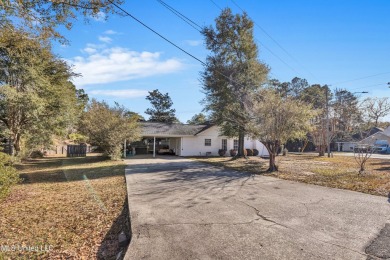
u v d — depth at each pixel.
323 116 25.34
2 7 5.81
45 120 16.27
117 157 19.73
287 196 6.73
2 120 15.34
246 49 20.09
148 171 12.63
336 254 3.29
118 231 4.53
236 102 18.98
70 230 4.60
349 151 41.38
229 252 3.36
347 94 28.83
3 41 7.41
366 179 9.52
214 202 6.07
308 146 39.41
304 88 45.84
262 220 4.68
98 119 19.06
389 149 32.06
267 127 11.85
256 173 11.69
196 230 4.16
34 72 14.12
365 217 4.86
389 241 3.70
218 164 16.16
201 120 47.12
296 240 3.75
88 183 9.52
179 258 3.20
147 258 3.19
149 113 48.28
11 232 4.51
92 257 3.55
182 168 13.91
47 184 9.39
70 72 17.19
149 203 6.00
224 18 20.11
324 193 7.11
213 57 20.66
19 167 15.21
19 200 6.83
